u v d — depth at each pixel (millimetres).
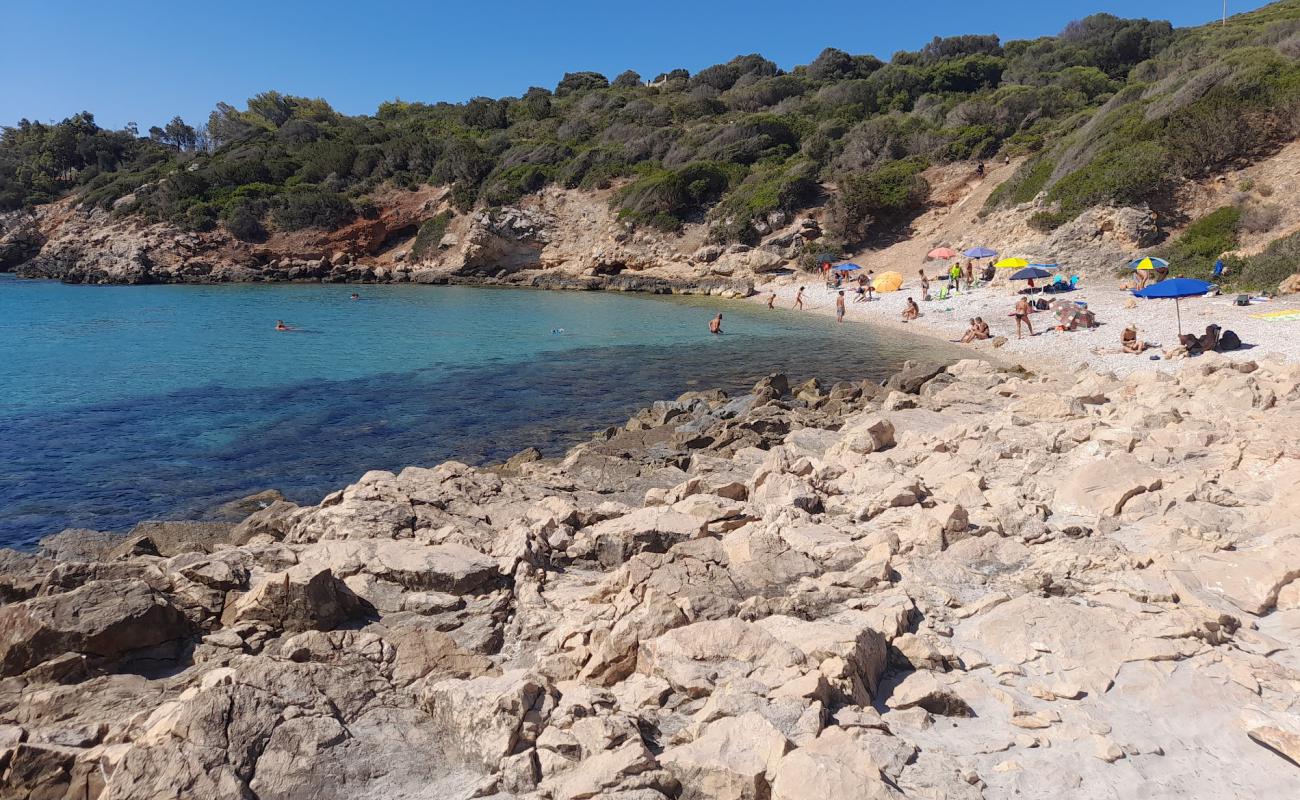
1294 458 10438
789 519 10023
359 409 21594
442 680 6219
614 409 22047
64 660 6582
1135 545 8969
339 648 6809
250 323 38344
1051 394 15133
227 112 113312
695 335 34938
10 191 83938
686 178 59406
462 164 69000
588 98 89375
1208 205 37312
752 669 6199
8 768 5367
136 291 55656
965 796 4984
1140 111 43781
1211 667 6383
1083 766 5383
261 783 5199
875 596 7777
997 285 39188
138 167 88875
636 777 5047
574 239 62031
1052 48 80562
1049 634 6918
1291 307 26891
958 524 9336
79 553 11516
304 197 66875
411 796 5273
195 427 19562
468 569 8391
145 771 5066
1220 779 5270
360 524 10070
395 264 65562
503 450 18203
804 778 4797
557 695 6059
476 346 31891
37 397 22438
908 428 15945
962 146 56125
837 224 52344
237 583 7812
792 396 23062
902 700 6051
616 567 9352
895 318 37438
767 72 97312
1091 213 39156
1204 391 14773
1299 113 36812
